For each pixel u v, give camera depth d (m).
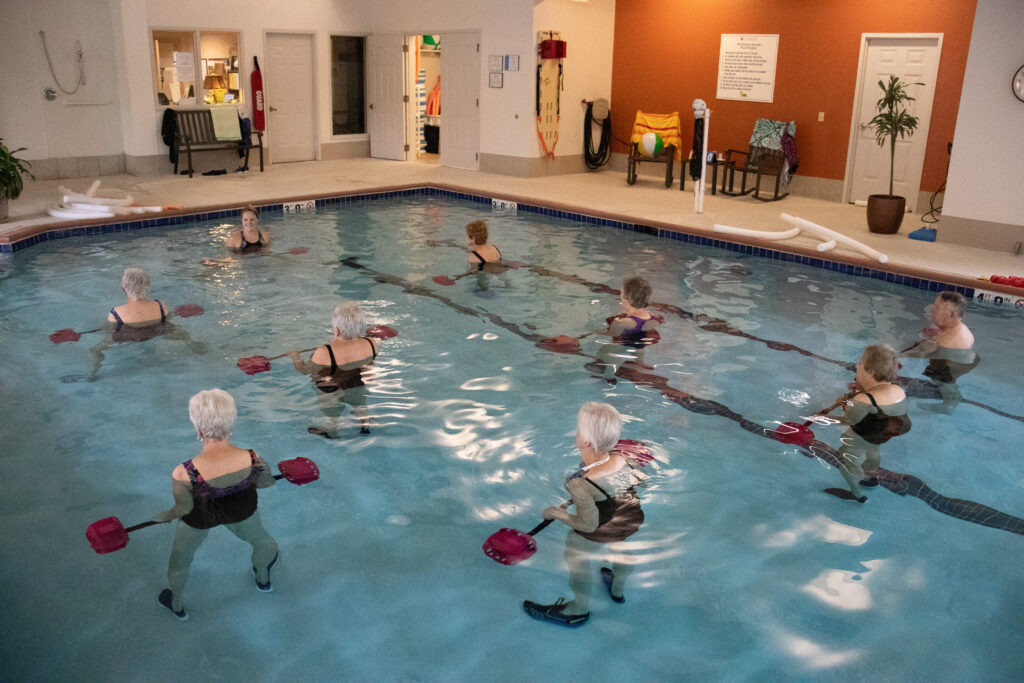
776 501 3.79
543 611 3.03
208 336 5.78
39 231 8.62
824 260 8.23
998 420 4.67
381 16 14.67
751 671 2.76
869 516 3.69
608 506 3.62
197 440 4.30
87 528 3.50
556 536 3.46
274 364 5.28
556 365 5.36
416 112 15.09
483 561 3.31
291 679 2.70
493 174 13.55
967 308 7.00
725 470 4.05
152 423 4.47
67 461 4.06
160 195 10.86
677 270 7.98
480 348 5.63
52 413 4.57
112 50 12.28
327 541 3.44
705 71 12.54
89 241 8.73
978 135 8.41
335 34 14.53
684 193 12.01
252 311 6.34
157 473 3.96
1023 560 3.40
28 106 11.72
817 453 4.23
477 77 13.49
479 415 4.59
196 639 2.87
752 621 3.00
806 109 11.50
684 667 2.77
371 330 5.94
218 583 3.16
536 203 10.96
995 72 8.16
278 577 3.20
